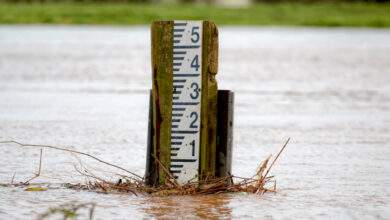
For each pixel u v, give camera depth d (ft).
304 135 62.18
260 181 43.06
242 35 174.29
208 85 41.01
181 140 41.37
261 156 53.72
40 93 85.56
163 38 41.16
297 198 41.27
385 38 171.32
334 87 93.71
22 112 72.38
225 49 138.21
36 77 99.30
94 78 99.25
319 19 225.15
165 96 41.29
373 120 70.33
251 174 47.85
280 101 81.56
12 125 65.10
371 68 114.21
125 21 213.87
